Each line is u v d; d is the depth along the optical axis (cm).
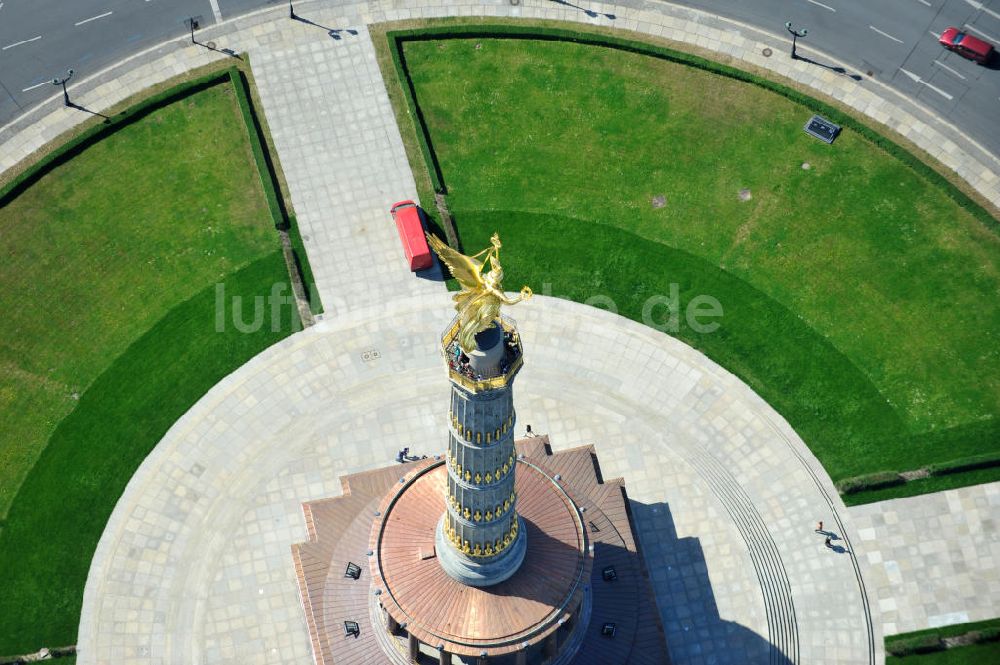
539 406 11488
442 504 9638
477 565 9038
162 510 10919
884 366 11756
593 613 9938
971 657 10381
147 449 11225
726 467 11238
